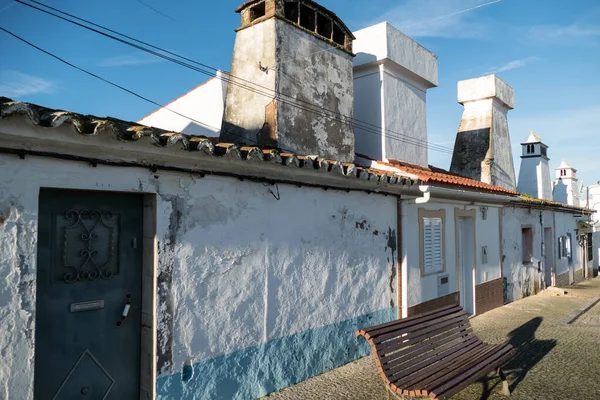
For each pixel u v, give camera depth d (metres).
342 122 7.82
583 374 6.39
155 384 4.37
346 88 7.99
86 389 4.10
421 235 8.40
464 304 10.48
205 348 4.83
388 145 9.48
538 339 8.48
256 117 6.88
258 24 7.03
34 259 3.60
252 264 5.36
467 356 5.57
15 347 3.47
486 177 13.55
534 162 19.78
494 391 5.77
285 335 5.74
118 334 4.35
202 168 4.77
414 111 10.47
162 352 4.44
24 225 3.54
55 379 3.88
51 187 3.71
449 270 9.33
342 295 6.64
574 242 20.23
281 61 6.80
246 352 5.25
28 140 3.47
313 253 6.18
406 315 7.79
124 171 4.18
